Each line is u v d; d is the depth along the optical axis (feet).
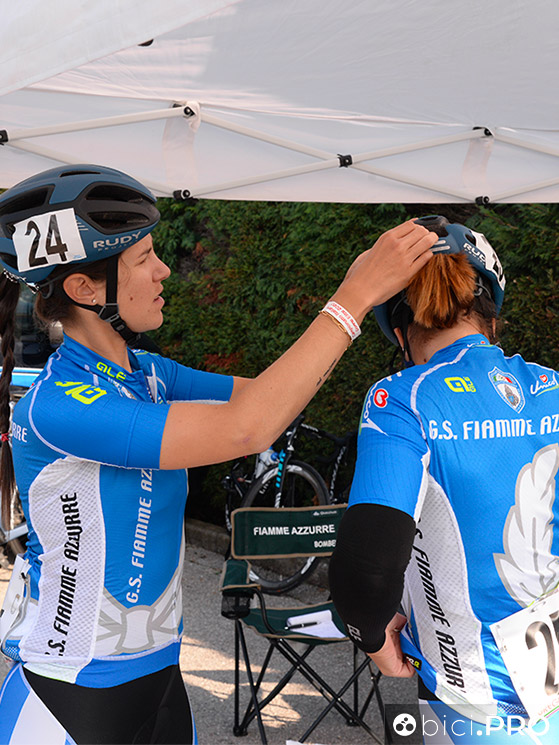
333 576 4.17
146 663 4.73
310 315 18.62
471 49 6.12
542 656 4.11
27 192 4.56
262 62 6.46
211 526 20.81
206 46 6.02
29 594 4.83
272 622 10.74
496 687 4.15
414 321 4.75
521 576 4.13
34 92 8.13
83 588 4.59
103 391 4.40
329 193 11.73
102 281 4.64
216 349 21.04
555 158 10.52
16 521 14.33
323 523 11.67
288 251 18.89
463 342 4.59
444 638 4.31
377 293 4.33
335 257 17.97
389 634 4.60
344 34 5.74
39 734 4.46
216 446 4.12
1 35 4.52
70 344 4.74
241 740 10.52
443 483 4.14
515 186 11.33
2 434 5.79
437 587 4.27
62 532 4.58
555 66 6.52
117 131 9.27
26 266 4.54
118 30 3.79
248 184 10.62
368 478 4.11
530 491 4.17
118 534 4.58
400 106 8.21
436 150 10.49
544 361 15.20
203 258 22.11
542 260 15.12
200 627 14.60
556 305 14.92
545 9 5.28
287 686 12.15
